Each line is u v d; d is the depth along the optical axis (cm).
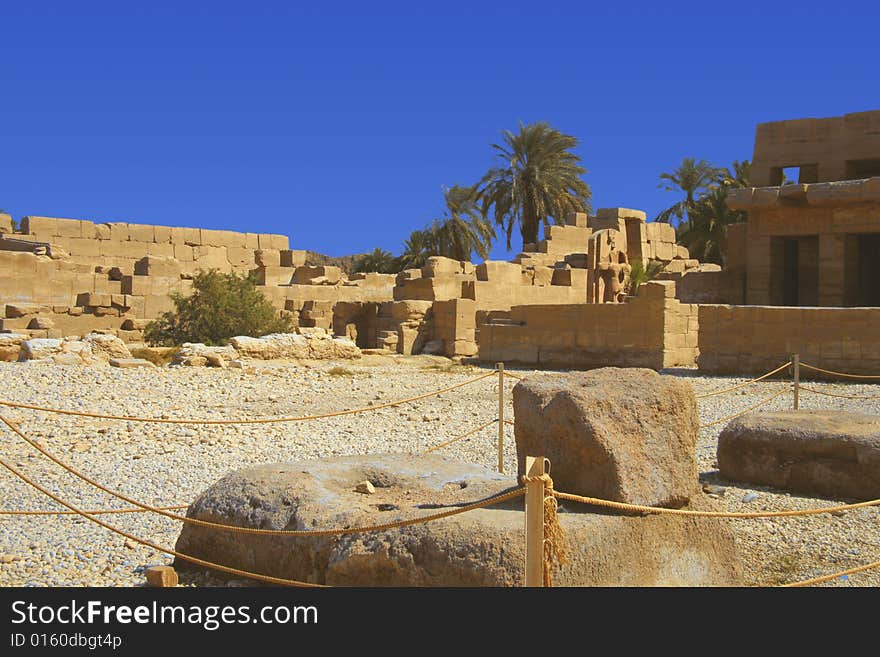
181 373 1744
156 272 2905
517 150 3975
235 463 1059
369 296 3256
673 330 2206
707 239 4038
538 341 2395
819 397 1622
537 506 440
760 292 2895
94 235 3225
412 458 740
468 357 2581
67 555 683
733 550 619
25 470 976
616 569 528
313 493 625
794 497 903
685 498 582
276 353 2164
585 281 3173
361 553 544
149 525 775
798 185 2752
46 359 1764
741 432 973
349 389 1747
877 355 1870
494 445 1199
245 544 619
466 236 4200
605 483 554
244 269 3531
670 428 584
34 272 2725
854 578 665
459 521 532
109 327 2802
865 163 2989
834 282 2744
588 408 564
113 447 1113
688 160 4362
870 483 881
